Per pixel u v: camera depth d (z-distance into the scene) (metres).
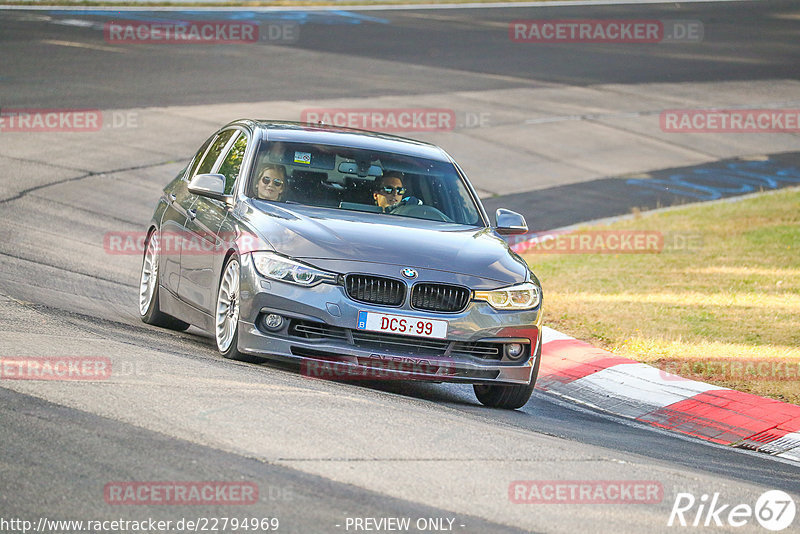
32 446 18.39
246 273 27.58
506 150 86.75
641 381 34.50
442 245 28.88
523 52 130.88
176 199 34.78
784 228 66.00
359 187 31.41
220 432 20.38
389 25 142.25
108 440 19.16
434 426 23.44
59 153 68.69
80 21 123.69
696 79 123.69
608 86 115.94
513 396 29.34
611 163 87.19
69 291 37.78
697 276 52.75
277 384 25.22
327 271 27.03
